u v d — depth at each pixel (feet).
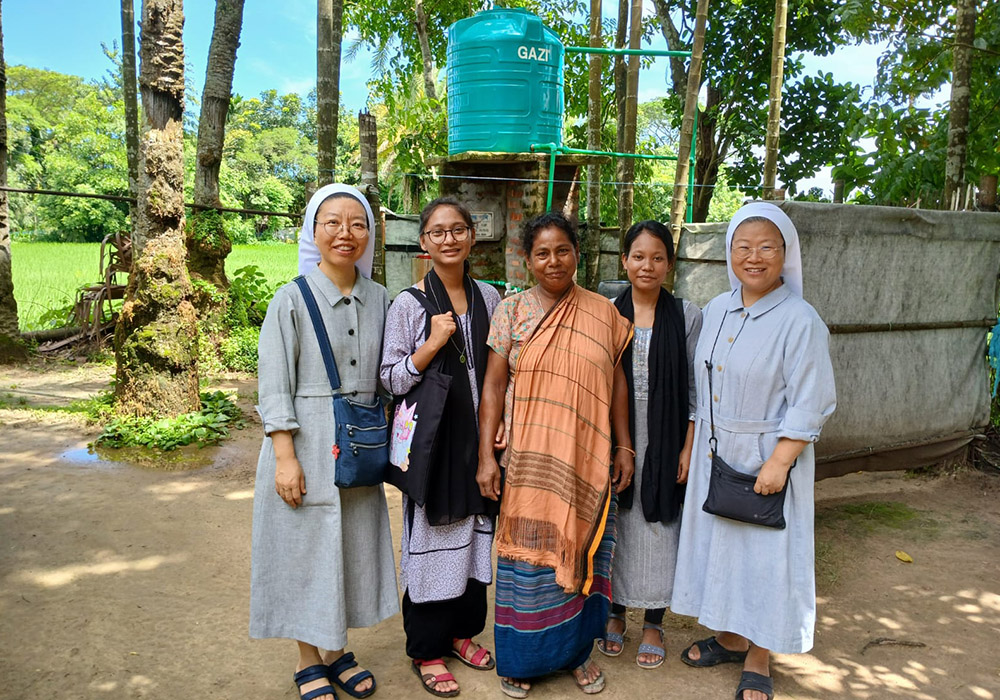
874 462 15.79
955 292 15.83
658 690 9.46
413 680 9.55
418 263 24.97
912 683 9.68
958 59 17.39
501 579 9.01
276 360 8.40
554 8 39.04
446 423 8.71
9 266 28.86
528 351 8.67
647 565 9.73
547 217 8.66
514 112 19.80
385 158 49.62
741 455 9.01
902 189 20.54
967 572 12.84
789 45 29.73
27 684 9.16
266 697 9.11
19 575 12.05
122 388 20.58
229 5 30.12
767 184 19.26
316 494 8.51
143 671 9.53
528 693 9.28
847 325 14.37
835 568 13.00
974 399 16.72
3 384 25.71
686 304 10.05
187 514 14.79
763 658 9.29
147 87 19.63
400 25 41.88
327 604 8.53
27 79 172.65
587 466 8.76
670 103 31.96
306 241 8.95
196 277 29.19
